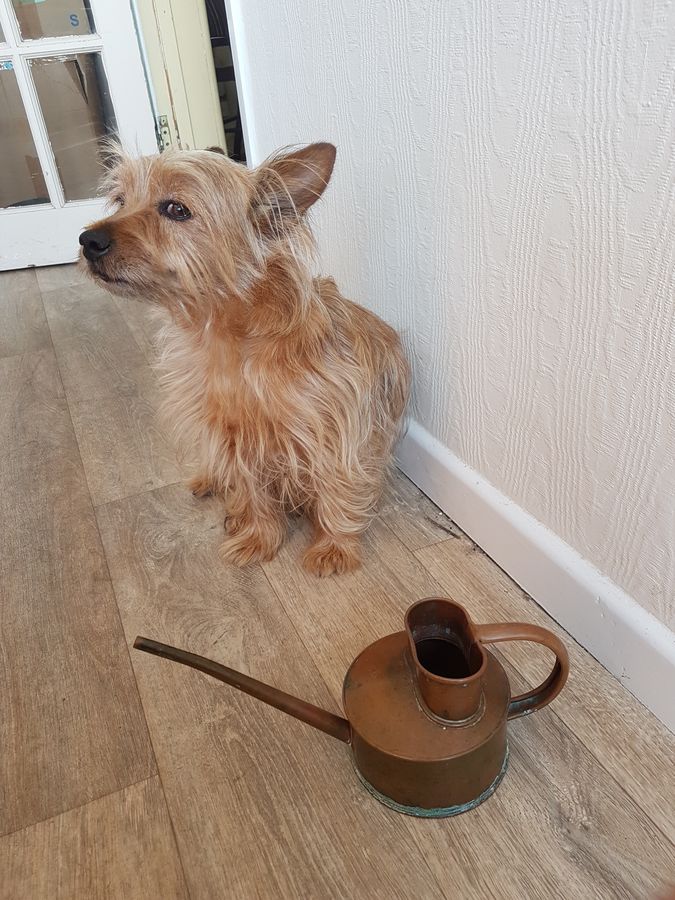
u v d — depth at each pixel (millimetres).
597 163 863
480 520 1372
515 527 1255
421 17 1116
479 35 997
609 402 969
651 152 785
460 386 1354
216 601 1311
